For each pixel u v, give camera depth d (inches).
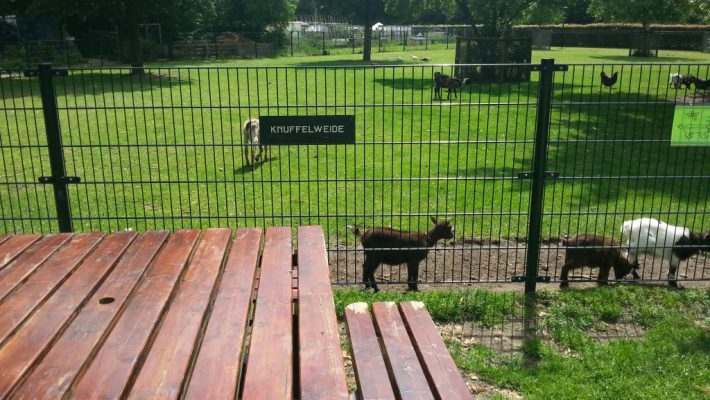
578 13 2851.9
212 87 909.2
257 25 2197.3
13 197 360.2
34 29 1608.0
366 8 1748.3
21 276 125.6
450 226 245.3
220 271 136.1
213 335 104.0
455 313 209.9
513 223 310.3
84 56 1737.2
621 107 708.7
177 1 1348.4
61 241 150.4
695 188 378.0
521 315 211.2
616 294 223.6
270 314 113.6
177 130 570.6
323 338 106.1
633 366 177.6
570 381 170.1
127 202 350.9
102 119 627.2
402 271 265.3
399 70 1222.9
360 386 109.0
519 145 503.2
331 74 1120.8
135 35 1306.6
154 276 128.6
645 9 831.7
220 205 341.4
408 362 116.6
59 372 89.0
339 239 289.7
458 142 227.0
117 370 90.5
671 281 242.4
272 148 484.4
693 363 178.9
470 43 1087.0
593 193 361.4
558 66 212.8
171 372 90.9
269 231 166.9
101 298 115.7
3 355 92.9
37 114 659.4
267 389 88.3
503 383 170.4
